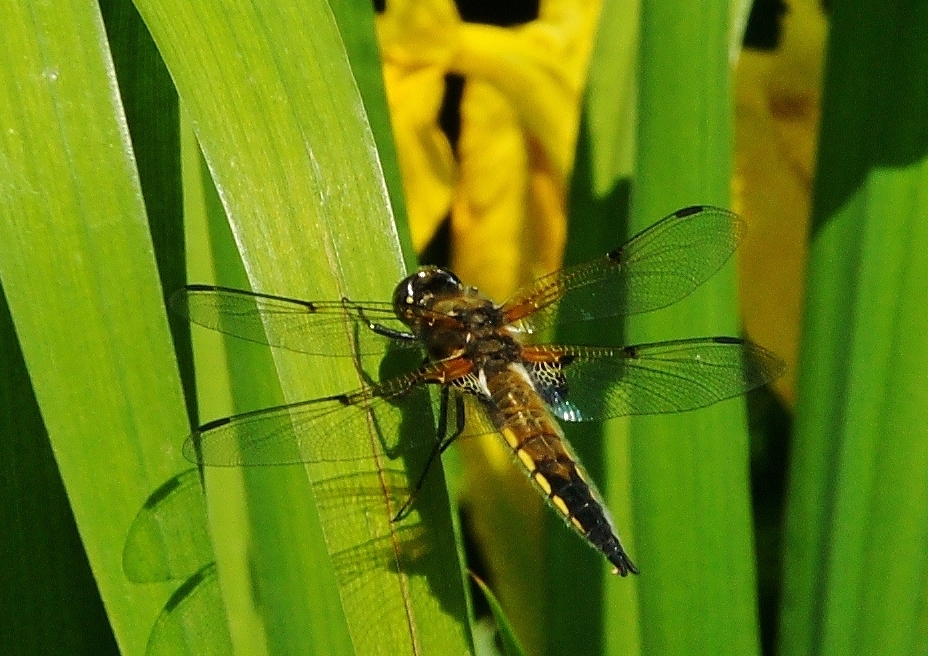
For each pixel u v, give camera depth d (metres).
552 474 0.65
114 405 0.62
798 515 0.65
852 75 0.65
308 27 0.63
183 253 0.64
